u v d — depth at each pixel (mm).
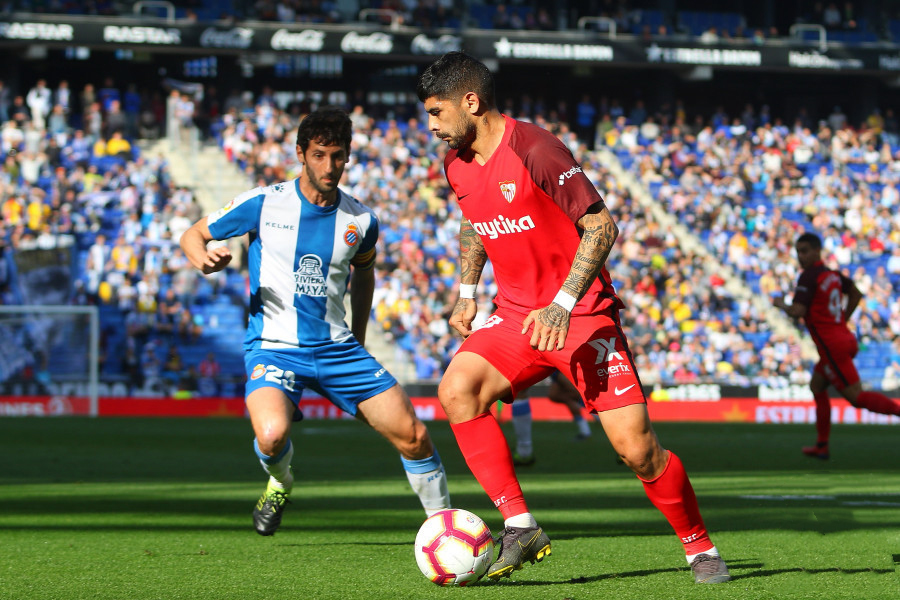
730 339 84375
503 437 15117
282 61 102750
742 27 112812
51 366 73812
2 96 94438
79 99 105375
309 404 74750
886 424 72625
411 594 14070
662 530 20859
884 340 87750
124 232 82688
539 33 102125
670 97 111750
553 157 14445
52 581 15062
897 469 37188
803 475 34719
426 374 78562
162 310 79375
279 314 18000
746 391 77438
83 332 74250
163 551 18062
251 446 47031
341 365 18000
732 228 97750
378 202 92062
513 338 15336
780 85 122000
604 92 118875
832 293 39281
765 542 18969
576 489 29422
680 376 80562
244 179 94375
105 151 92000
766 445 50531
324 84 111438
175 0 103750
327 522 22094
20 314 73500
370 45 98312
